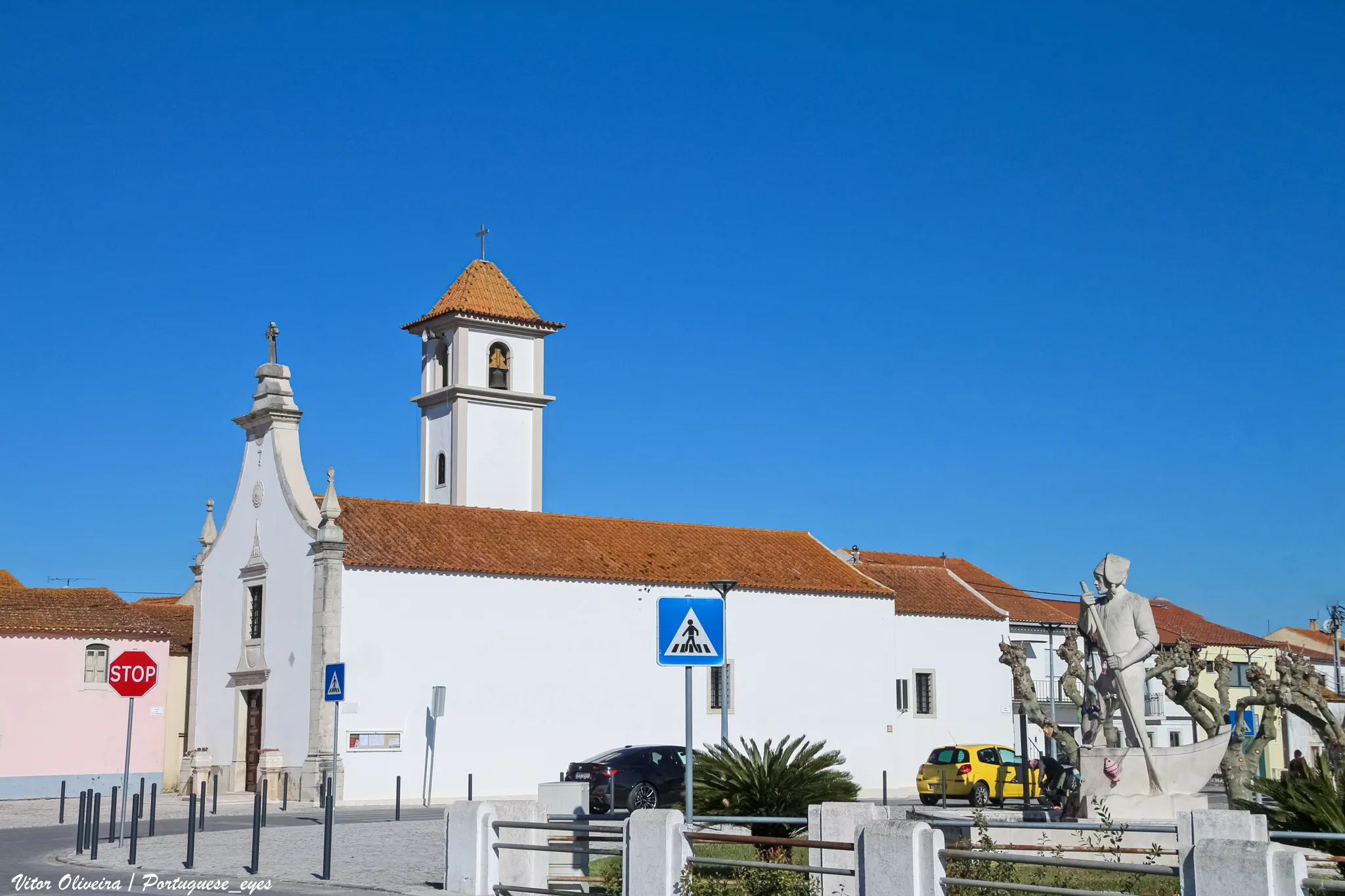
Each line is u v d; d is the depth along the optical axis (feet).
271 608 143.02
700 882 47.55
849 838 53.72
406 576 137.80
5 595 149.18
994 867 53.26
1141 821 66.08
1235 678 234.99
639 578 151.84
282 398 148.25
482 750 139.13
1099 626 71.05
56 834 94.07
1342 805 58.34
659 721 151.33
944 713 181.57
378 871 65.26
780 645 163.02
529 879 55.88
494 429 191.31
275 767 136.46
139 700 149.28
